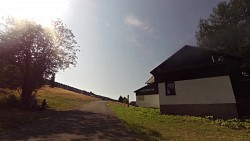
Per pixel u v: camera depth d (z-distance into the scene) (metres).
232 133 12.15
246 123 14.83
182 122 16.16
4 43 24.22
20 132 10.47
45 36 26.95
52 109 24.67
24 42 25.19
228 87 18.11
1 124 12.01
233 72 19.89
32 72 26.11
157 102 38.03
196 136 11.14
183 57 22.09
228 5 37.41
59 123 13.86
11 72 25.92
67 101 43.00
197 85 20.27
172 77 22.53
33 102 22.81
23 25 25.55
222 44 35.16
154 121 16.48
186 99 20.89
